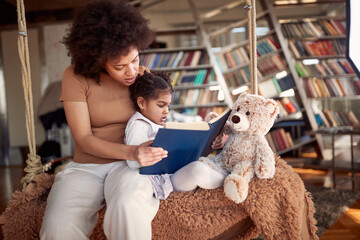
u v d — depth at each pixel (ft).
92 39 3.78
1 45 17.26
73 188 3.98
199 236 3.98
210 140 4.22
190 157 4.09
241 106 4.27
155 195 3.98
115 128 4.44
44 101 14.57
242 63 14.39
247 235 4.31
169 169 4.15
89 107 4.32
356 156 12.53
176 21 19.53
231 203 3.97
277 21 14.06
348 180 10.36
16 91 17.28
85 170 4.29
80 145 4.10
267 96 14.01
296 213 3.86
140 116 4.25
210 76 14.75
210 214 3.94
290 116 14.12
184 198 3.99
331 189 9.23
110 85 4.40
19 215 4.03
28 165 4.48
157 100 4.22
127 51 3.78
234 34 17.72
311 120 13.51
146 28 4.15
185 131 3.58
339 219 6.95
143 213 3.63
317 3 14.51
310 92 13.73
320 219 6.93
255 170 4.00
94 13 3.90
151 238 3.99
